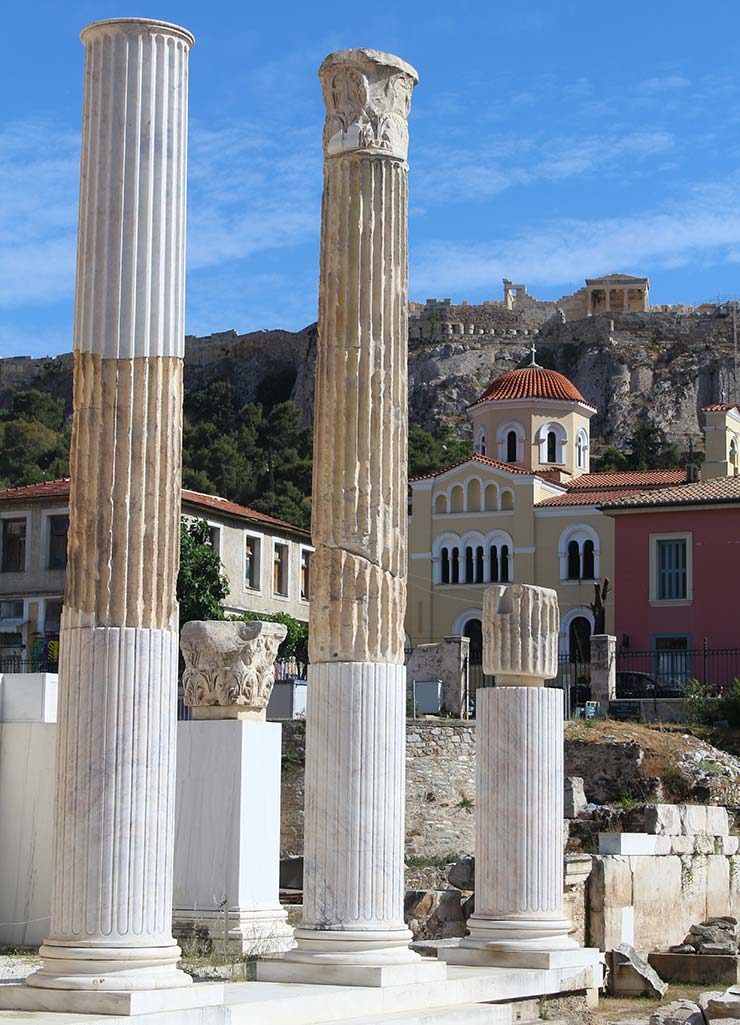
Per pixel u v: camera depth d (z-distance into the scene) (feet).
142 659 49.21
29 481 465.47
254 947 71.61
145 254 50.75
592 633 264.11
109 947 47.55
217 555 206.08
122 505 49.70
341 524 59.62
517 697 75.25
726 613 213.25
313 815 58.80
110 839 48.16
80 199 51.60
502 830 73.92
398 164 61.77
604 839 95.30
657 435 572.51
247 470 472.85
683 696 171.12
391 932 58.49
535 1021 67.87
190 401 616.39
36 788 76.95
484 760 75.25
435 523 279.28
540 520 271.49
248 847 75.41
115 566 49.44
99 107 51.19
